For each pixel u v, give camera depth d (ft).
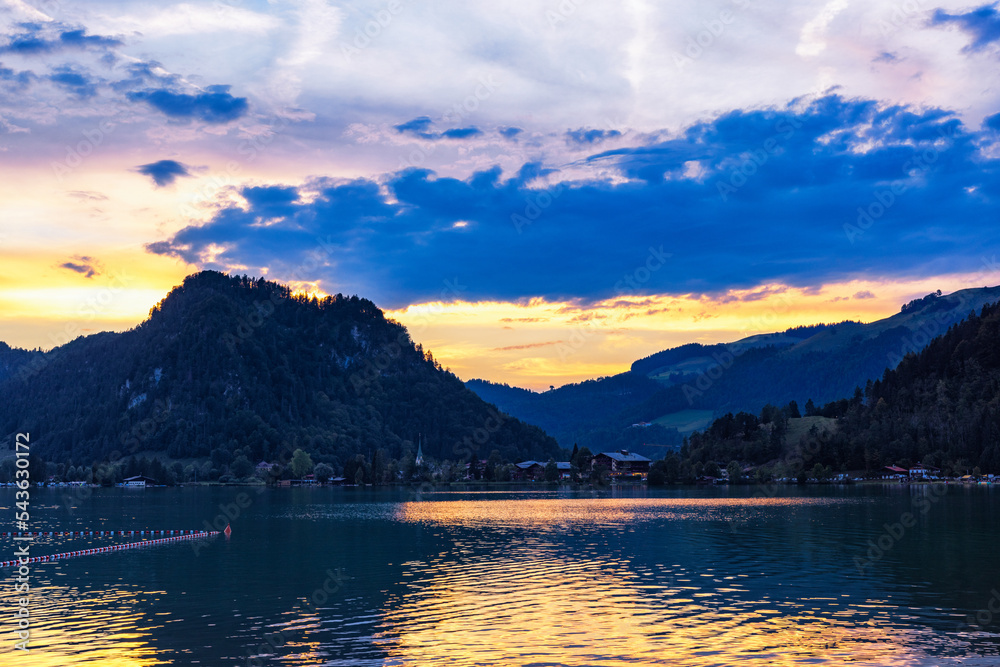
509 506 599.98
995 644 154.61
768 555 277.85
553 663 143.23
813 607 188.34
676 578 230.27
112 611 189.78
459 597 203.92
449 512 532.73
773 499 652.07
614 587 216.54
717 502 616.80
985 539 320.91
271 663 144.66
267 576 242.37
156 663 145.59
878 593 205.16
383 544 329.31
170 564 272.10
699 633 163.84
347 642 158.40
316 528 413.39
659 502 630.33
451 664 142.92
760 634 162.71
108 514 544.21
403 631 167.12
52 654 151.64
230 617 182.09
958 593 204.74
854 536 338.54
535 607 190.29
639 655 147.95
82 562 279.69
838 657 146.51
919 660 144.56
